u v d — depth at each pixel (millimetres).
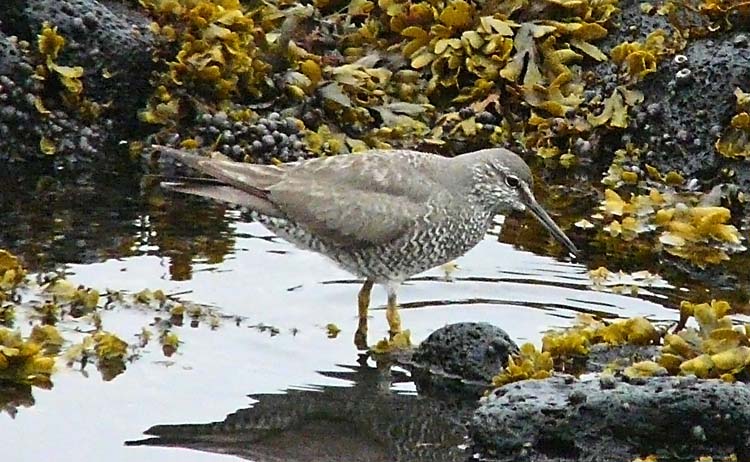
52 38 16219
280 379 11258
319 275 13422
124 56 16641
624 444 10289
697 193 16156
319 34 17922
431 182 12680
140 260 13445
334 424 10562
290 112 16859
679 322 12195
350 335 12164
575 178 16578
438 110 17547
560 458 10195
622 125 16766
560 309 12797
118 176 15781
